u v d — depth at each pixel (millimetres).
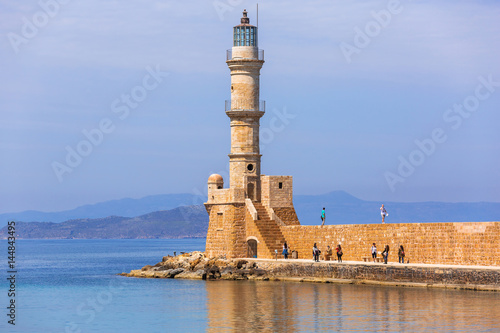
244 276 93062
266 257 96000
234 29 99938
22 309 76062
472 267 73125
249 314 64812
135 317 67312
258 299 73250
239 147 99688
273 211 98500
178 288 86812
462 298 68062
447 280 74125
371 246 85688
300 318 62031
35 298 86188
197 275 97875
